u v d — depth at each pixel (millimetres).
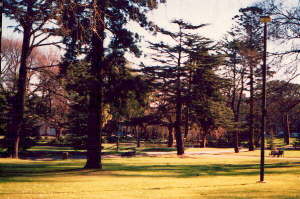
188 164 30297
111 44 22047
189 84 44625
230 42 49281
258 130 67250
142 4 21594
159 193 12195
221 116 47094
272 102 22719
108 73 22781
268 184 15500
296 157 41156
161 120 47312
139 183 15539
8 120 37250
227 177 19203
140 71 42344
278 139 88625
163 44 42875
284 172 22062
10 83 42531
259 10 23094
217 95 46438
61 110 47844
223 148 65500
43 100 41625
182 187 14227
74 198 10688
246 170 24141
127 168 24891
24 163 26922
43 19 15719
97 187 13805
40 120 42938
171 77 43812
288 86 22266
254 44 23047
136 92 23203
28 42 27625
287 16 22672
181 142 45281
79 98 32125
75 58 22172
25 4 15445
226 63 48250
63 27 16594
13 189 12570
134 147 60875
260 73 48688
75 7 14336
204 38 44500
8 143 34125
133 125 47469
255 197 11070
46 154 38469
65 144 54875
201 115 46750
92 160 23000
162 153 46906
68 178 17469
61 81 25984
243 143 73500
